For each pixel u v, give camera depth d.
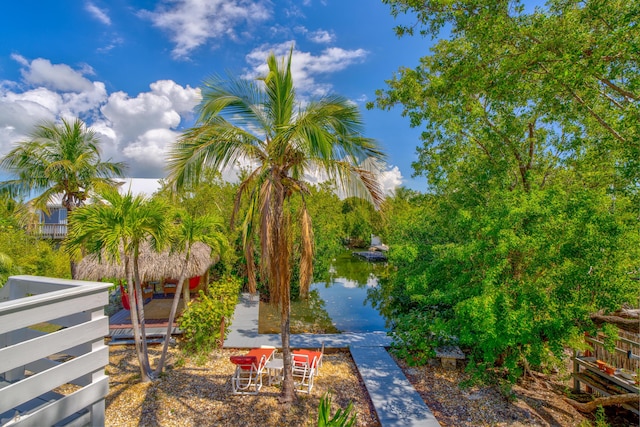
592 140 7.17
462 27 6.89
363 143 5.57
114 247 5.00
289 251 5.43
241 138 5.52
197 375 6.77
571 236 5.15
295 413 5.45
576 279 5.15
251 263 5.69
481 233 5.97
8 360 2.22
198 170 5.35
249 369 6.31
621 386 5.64
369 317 12.20
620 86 6.09
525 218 5.57
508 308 5.18
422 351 7.59
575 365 6.73
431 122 8.87
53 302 2.56
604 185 6.66
